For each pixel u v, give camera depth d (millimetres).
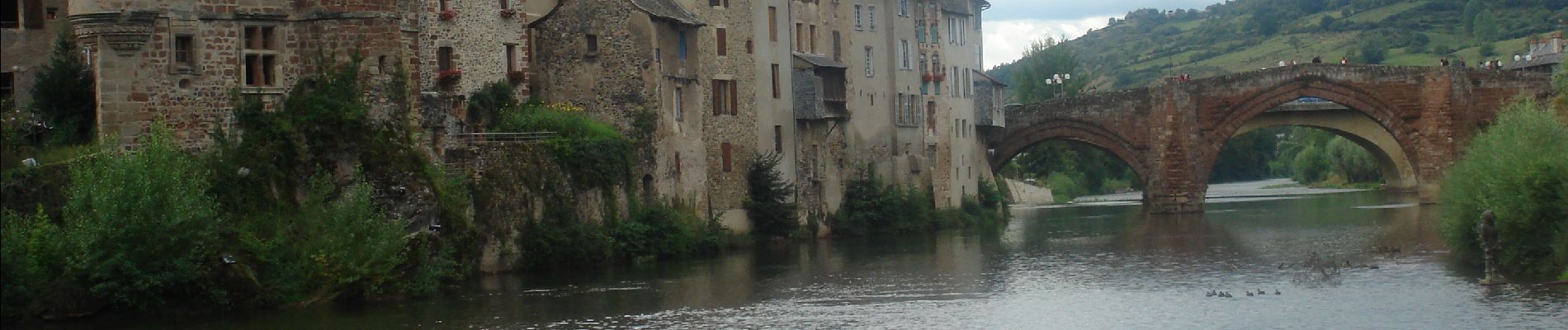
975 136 126438
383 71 60875
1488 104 121312
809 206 100438
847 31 107188
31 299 51625
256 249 56125
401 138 61375
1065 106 130000
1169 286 67688
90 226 52250
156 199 53125
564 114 78688
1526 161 65875
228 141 58812
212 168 57312
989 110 127438
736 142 92500
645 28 82500
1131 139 127812
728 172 91625
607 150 77562
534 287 65625
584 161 75750
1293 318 56875
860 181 106688
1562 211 64438
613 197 77812
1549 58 134875
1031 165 185250
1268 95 125062
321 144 59375
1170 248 88500
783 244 93500
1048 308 61062
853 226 103500
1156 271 74375
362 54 60531
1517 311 56156
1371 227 102750
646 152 81938
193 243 53938
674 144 85250
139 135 57375
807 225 99812
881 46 111438
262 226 57344
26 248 51688
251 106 59312
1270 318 57219
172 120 58031
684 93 86750
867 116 108812
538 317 57688
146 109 57500
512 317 57438
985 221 120250
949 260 82000
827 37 105000
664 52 84125
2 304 51031
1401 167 149500
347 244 57656
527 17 83938
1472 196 71500
